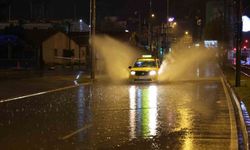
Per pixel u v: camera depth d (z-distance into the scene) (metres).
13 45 66.56
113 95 26.80
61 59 75.94
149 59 40.88
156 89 31.03
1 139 13.13
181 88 31.81
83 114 18.52
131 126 15.55
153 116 18.00
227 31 96.88
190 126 15.60
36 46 69.56
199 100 23.97
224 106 21.36
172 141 12.99
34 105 21.81
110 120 16.86
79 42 85.38
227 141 12.95
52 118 17.36
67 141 12.88
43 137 13.45
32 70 51.59
